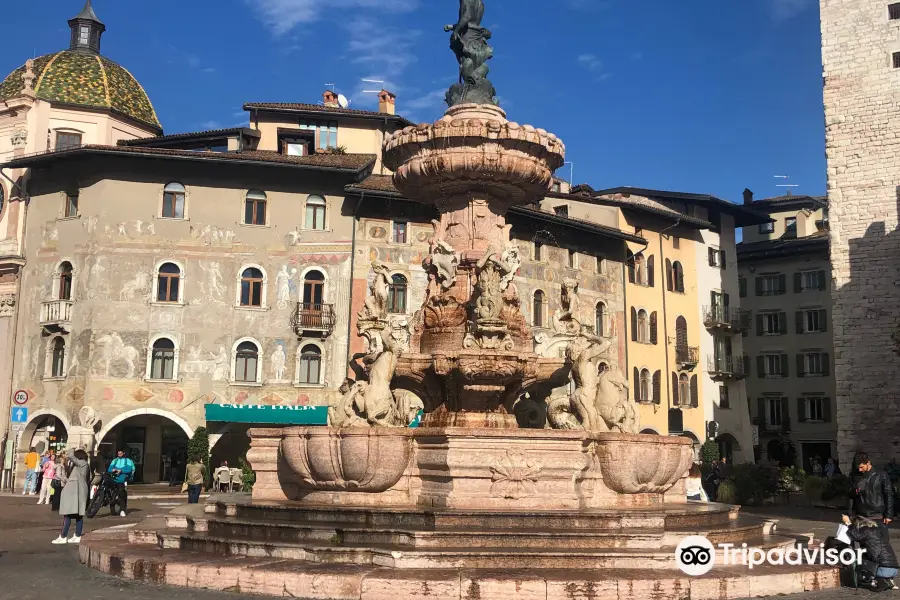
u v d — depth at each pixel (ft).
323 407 135.33
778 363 218.18
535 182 56.59
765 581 35.40
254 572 34.60
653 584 33.12
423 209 142.20
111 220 135.85
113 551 41.32
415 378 53.31
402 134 55.42
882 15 136.77
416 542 37.37
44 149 151.23
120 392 131.85
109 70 169.17
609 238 167.94
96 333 132.77
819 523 80.53
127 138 166.20
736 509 49.60
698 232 192.13
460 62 58.65
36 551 50.39
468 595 32.19
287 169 139.54
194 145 161.68
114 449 143.02
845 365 134.41
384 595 32.48
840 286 136.15
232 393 135.03
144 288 135.13
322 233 139.64
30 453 123.95
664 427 175.52
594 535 38.40
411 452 45.78
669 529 41.45
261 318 137.28
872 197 134.92
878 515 37.86
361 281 138.72
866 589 36.94
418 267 140.67
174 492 125.49
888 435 129.80
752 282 223.71
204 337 135.44
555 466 44.27
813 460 197.26
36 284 139.13
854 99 137.69
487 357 51.60
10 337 139.54
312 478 47.19
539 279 153.07
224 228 138.31
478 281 52.95
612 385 52.70
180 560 37.78
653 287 178.70
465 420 52.65
